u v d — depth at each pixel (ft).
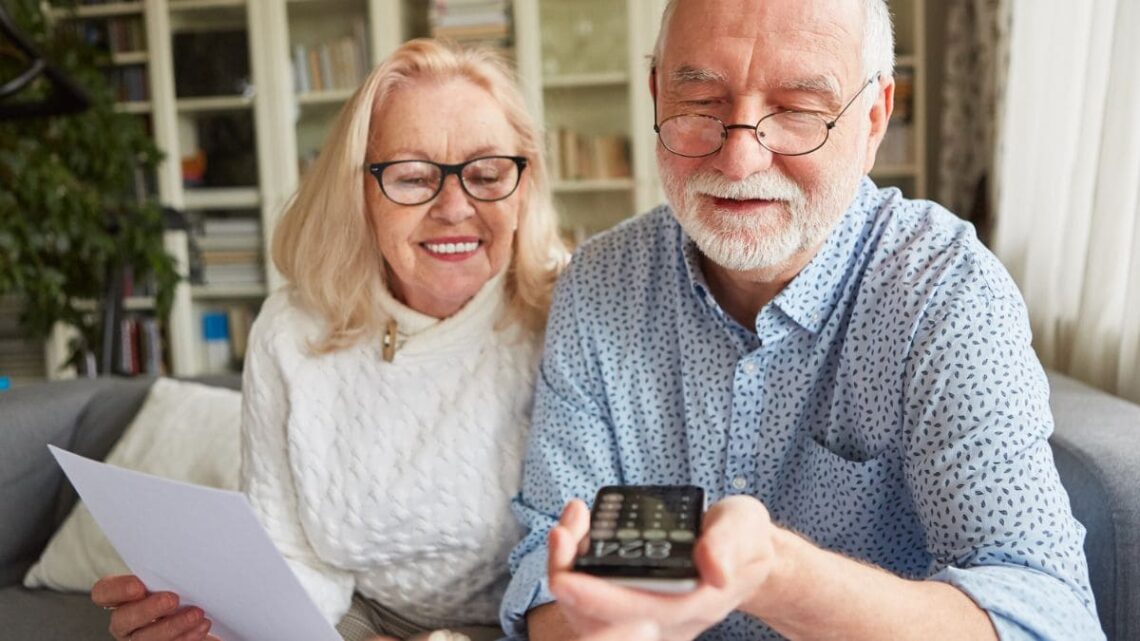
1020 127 7.18
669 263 3.54
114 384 6.14
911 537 3.30
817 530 3.30
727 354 3.36
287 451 4.00
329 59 11.98
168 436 5.50
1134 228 4.89
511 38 11.46
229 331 12.53
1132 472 3.33
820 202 3.02
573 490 3.51
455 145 3.81
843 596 2.28
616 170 11.49
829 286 3.20
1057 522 2.70
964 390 2.84
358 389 3.96
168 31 12.03
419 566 3.95
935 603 2.42
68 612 5.08
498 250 3.91
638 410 3.54
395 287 4.14
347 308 3.97
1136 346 4.87
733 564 1.89
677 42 3.08
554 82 11.41
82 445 5.86
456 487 3.83
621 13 11.25
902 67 10.69
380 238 3.88
